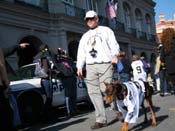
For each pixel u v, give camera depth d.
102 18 29.50
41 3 21.45
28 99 9.02
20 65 20.41
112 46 7.32
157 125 7.00
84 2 26.95
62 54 10.12
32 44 21.00
